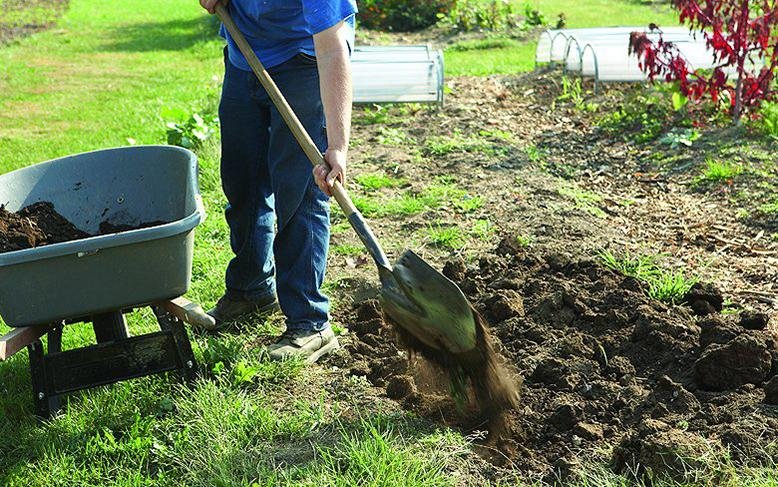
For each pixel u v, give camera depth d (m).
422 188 7.52
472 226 6.55
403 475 3.52
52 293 3.85
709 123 9.27
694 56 10.95
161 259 3.95
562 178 8.13
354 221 3.94
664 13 20.20
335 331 4.89
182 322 4.28
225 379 4.34
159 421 4.04
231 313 5.05
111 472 3.75
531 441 3.86
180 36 17.97
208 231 6.56
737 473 3.36
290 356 4.49
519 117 10.55
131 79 13.84
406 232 6.50
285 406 4.17
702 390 4.02
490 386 3.91
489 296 4.96
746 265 5.87
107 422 4.07
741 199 7.14
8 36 18.25
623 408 3.97
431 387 4.28
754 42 8.99
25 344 3.99
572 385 4.16
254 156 4.77
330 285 5.52
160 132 9.89
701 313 4.88
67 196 4.65
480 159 8.38
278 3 4.29
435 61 10.48
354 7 4.13
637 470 3.42
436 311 3.84
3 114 11.48
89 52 16.42
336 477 3.54
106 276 3.89
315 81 4.45
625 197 7.56
